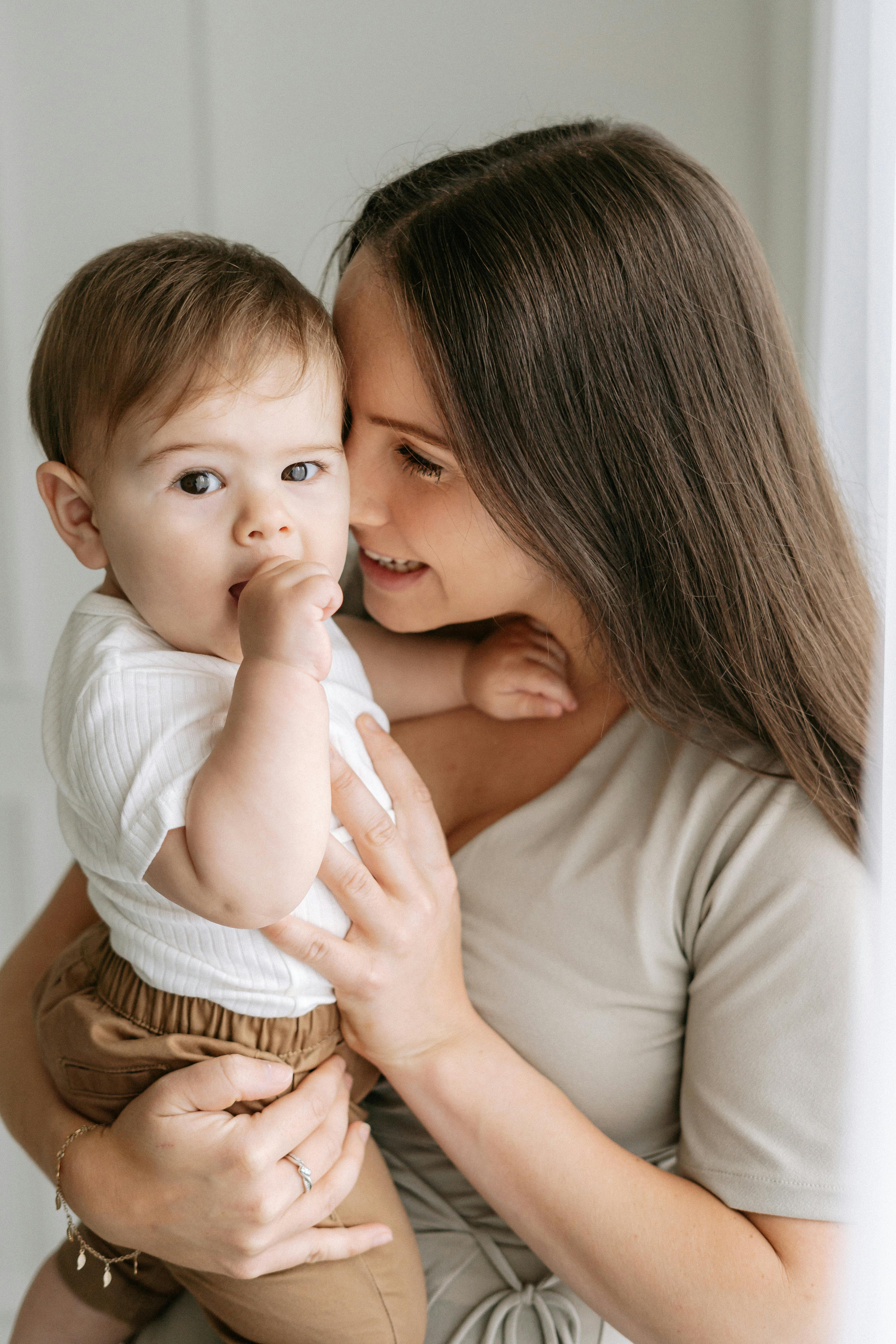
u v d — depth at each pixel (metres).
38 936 1.19
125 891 0.86
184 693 0.81
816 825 0.89
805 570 0.93
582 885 0.96
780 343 0.95
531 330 0.85
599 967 0.94
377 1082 1.07
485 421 0.86
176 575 0.83
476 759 1.08
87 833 0.87
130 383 0.81
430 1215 1.01
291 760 0.74
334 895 0.87
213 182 1.89
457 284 0.86
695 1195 0.86
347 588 1.23
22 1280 2.17
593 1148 0.88
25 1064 1.03
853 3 1.00
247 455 0.82
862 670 0.93
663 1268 0.83
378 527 0.98
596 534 0.91
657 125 1.79
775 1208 0.83
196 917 0.83
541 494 0.89
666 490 0.90
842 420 1.04
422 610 1.03
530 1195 0.87
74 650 0.88
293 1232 0.84
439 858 0.92
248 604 0.77
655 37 1.78
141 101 1.86
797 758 0.90
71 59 1.85
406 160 1.19
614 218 0.87
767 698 0.91
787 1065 0.84
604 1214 0.85
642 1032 0.95
